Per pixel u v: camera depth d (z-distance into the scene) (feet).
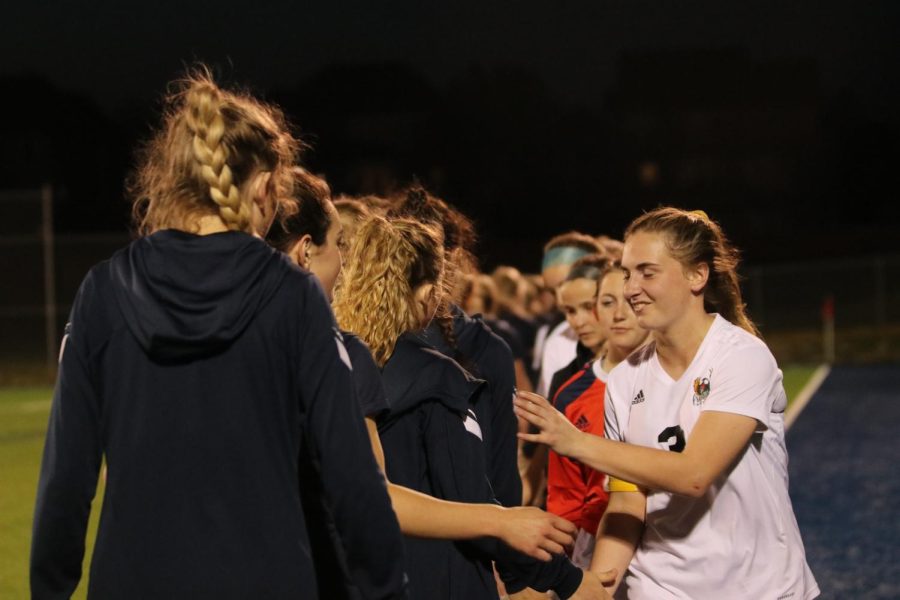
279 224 9.48
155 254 7.92
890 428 49.24
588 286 17.95
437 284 10.98
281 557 7.74
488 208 203.21
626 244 11.23
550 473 15.37
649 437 11.34
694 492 10.50
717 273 11.27
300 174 9.89
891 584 23.98
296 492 7.97
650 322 11.10
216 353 7.84
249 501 7.76
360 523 7.91
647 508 11.51
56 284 78.95
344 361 8.05
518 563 10.29
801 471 39.01
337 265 10.07
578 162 204.03
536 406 10.37
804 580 11.38
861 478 37.27
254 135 8.21
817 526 30.19
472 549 10.32
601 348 18.22
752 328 11.59
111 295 8.06
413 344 10.53
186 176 8.11
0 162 179.63
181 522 7.74
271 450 7.85
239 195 8.12
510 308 31.22
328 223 9.87
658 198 213.25
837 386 67.51
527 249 126.52
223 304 7.72
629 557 11.55
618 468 10.39
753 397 10.71
